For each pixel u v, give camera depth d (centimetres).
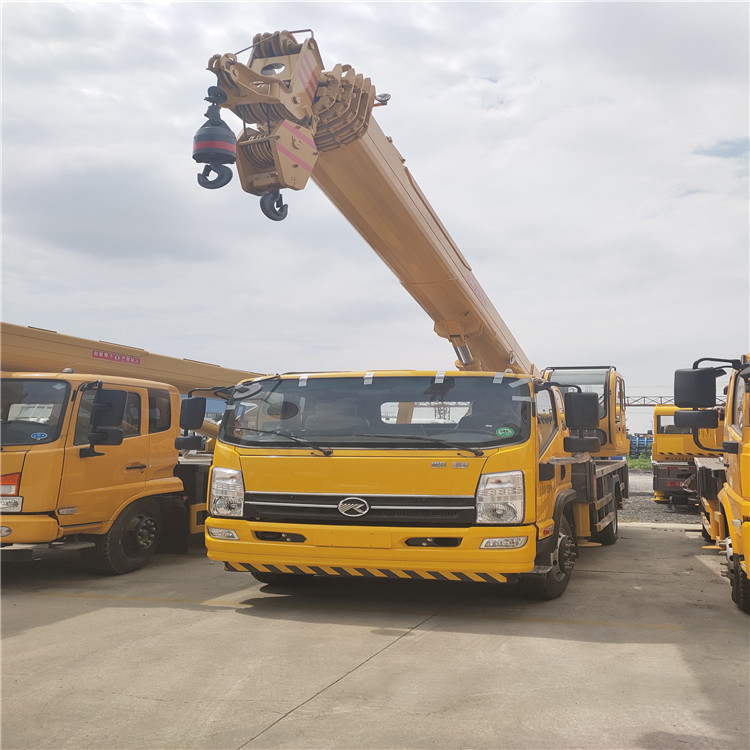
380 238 879
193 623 591
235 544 631
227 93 628
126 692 426
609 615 623
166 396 908
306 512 614
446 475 590
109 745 355
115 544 805
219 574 820
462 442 602
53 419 757
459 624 590
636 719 385
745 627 581
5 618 607
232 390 676
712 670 468
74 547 755
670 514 1653
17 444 741
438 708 400
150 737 364
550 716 389
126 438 831
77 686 437
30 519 724
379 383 645
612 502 1079
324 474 612
